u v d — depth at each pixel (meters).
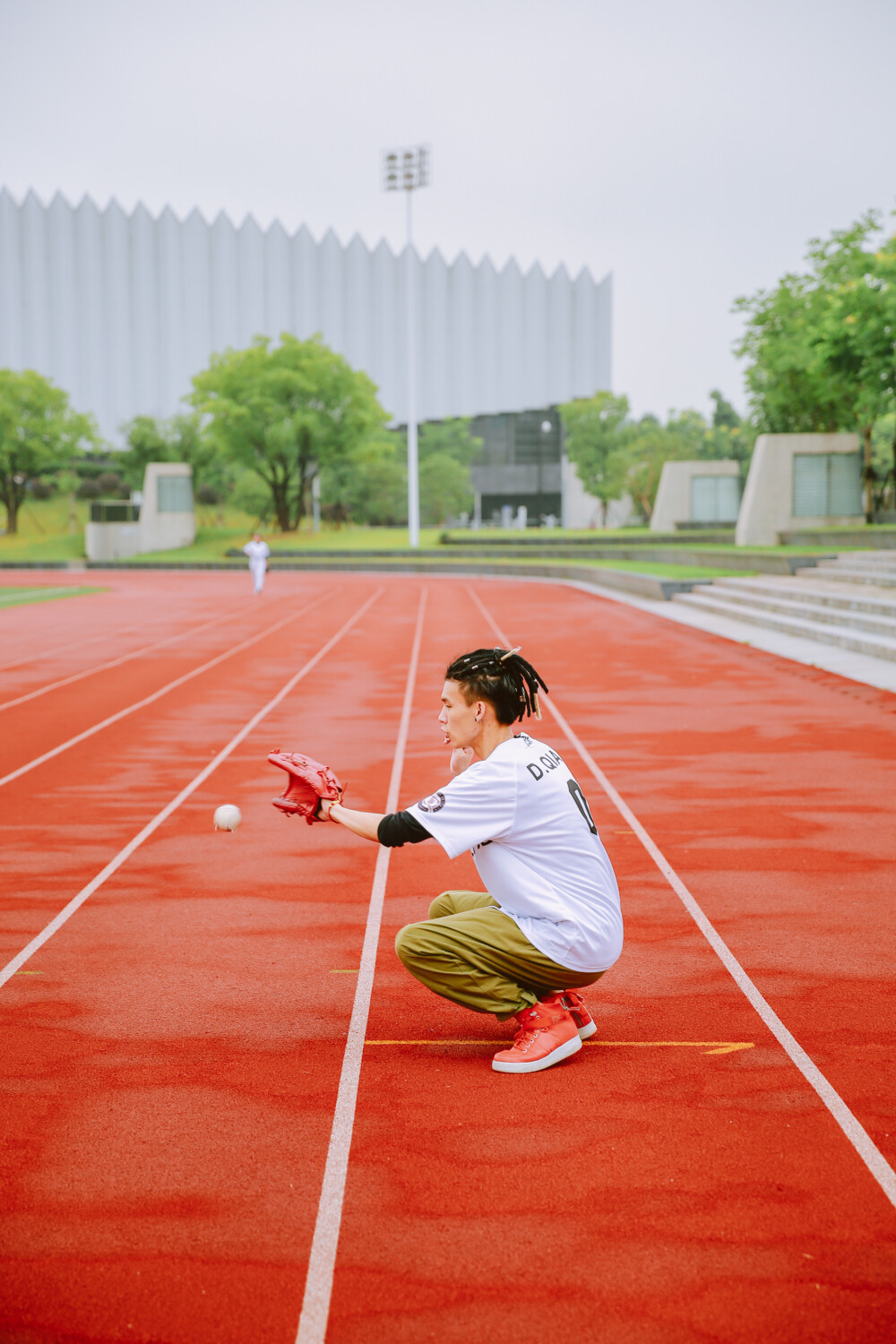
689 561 32.00
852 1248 2.63
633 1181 2.93
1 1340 2.34
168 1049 3.84
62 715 11.59
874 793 7.68
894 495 39.81
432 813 3.51
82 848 6.61
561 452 92.12
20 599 30.58
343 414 58.34
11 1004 4.26
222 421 58.12
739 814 7.14
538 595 30.31
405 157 49.69
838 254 36.50
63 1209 2.84
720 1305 2.44
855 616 16.59
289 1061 3.74
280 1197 2.88
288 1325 2.39
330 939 5.00
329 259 89.56
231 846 6.61
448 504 73.31
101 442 66.50
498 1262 2.60
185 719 11.33
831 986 4.33
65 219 87.00
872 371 31.39
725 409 81.31
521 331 93.25
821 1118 3.27
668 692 12.60
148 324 88.06
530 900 3.61
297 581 40.12
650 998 4.25
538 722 10.77
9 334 87.56
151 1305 2.46
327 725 10.88
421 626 21.38
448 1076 3.60
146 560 54.31
